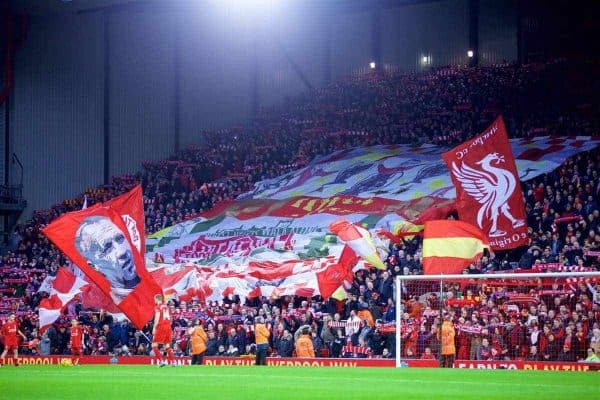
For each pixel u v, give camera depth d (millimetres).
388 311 32938
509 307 30047
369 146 53750
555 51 58906
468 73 57625
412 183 44844
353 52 65188
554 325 28359
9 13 59188
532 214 38000
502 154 31297
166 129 63312
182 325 36906
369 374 23078
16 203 58688
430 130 53188
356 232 33000
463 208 31672
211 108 64438
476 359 29328
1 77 59188
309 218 43812
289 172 53688
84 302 36250
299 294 34688
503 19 60625
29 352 39094
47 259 49688
